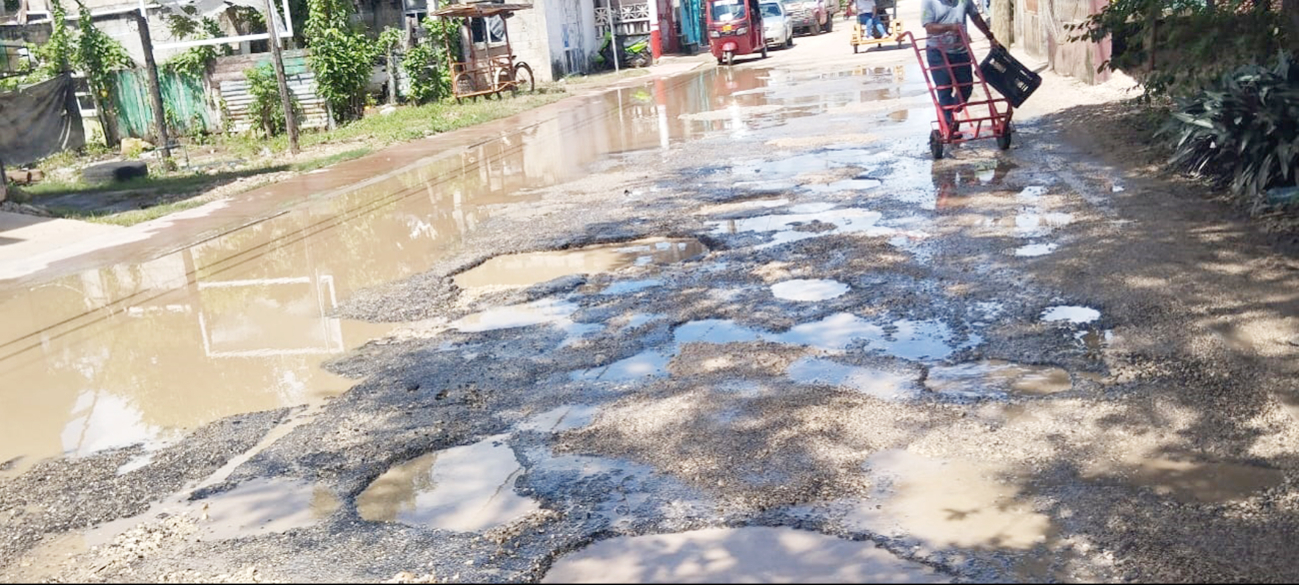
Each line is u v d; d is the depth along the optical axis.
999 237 8.29
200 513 4.86
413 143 19.33
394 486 4.97
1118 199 9.13
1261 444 4.61
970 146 12.47
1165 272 6.98
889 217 9.34
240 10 26.64
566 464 5.01
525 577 4.04
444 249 9.88
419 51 26.47
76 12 27.06
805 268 7.98
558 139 17.69
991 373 5.68
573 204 11.42
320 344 7.35
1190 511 4.12
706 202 10.75
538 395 5.94
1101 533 4.02
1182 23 11.88
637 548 4.19
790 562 4.00
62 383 7.11
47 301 9.46
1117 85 15.13
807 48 35.84
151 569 4.34
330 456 5.37
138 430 6.08
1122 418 4.98
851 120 15.73
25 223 13.25
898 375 5.77
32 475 5.52
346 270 9.50
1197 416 4.93
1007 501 4.32
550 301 7.79
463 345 6.96
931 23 11.80
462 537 4.39
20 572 4.43
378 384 6.38
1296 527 3.95
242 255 10.64
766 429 5.19
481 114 23.00
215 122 25.09
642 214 10.47
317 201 13.70
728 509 4.43
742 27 31.88
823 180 11.27
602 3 38.03
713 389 5.77
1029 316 6.46
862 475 4.64
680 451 5.03
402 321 7.69
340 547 4.39
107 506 5.04
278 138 22.94
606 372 6.21
